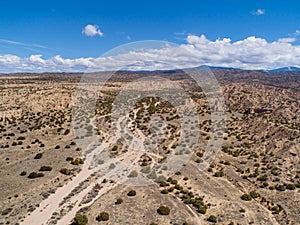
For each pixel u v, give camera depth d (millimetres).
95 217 56281
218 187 74125
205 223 57031
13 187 70000
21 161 88562
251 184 78188
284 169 88188
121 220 55375
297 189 75062
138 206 60938
